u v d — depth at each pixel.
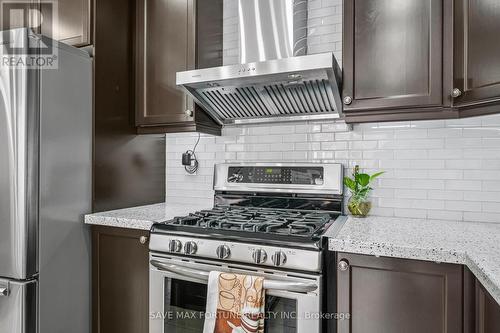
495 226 1.47
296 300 1.24
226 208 1.96
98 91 1.86
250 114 1.99
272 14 1.81
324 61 1.42
